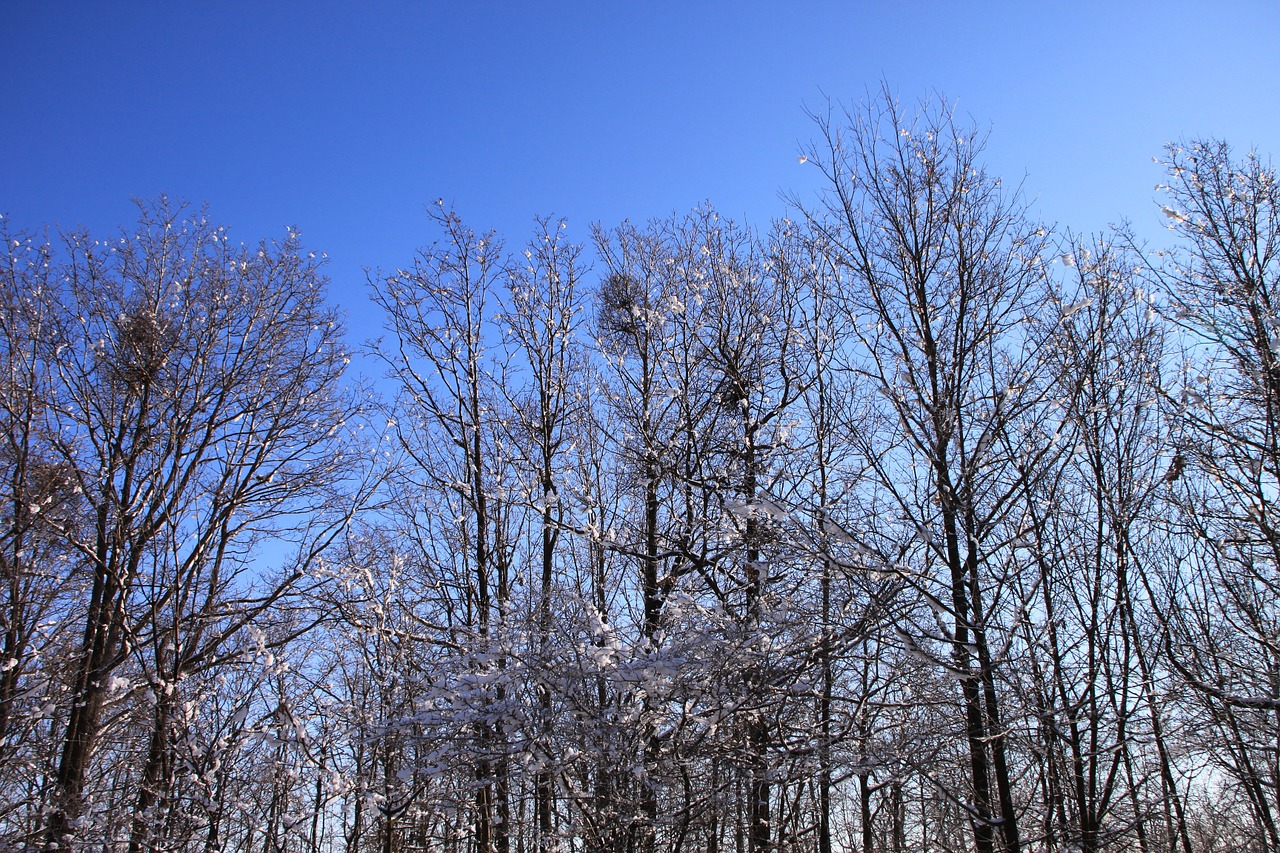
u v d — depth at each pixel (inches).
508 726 316.2
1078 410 325.1
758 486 401.7
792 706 361.4
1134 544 353.7
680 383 481.4
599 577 438.6
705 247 511.8
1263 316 342.0
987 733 285.7
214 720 390.6
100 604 421.7
